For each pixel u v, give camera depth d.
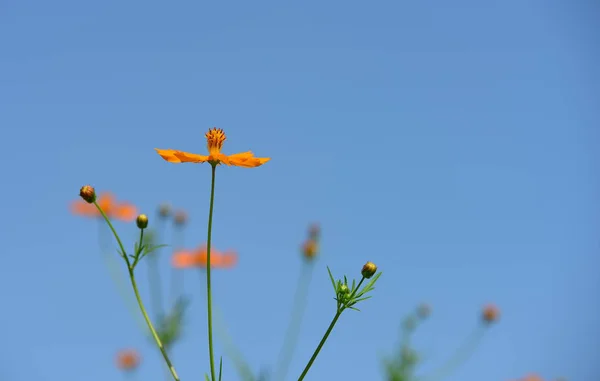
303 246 0.92
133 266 0.66
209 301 0.65
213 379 0.64
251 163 0.72
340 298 0.66
